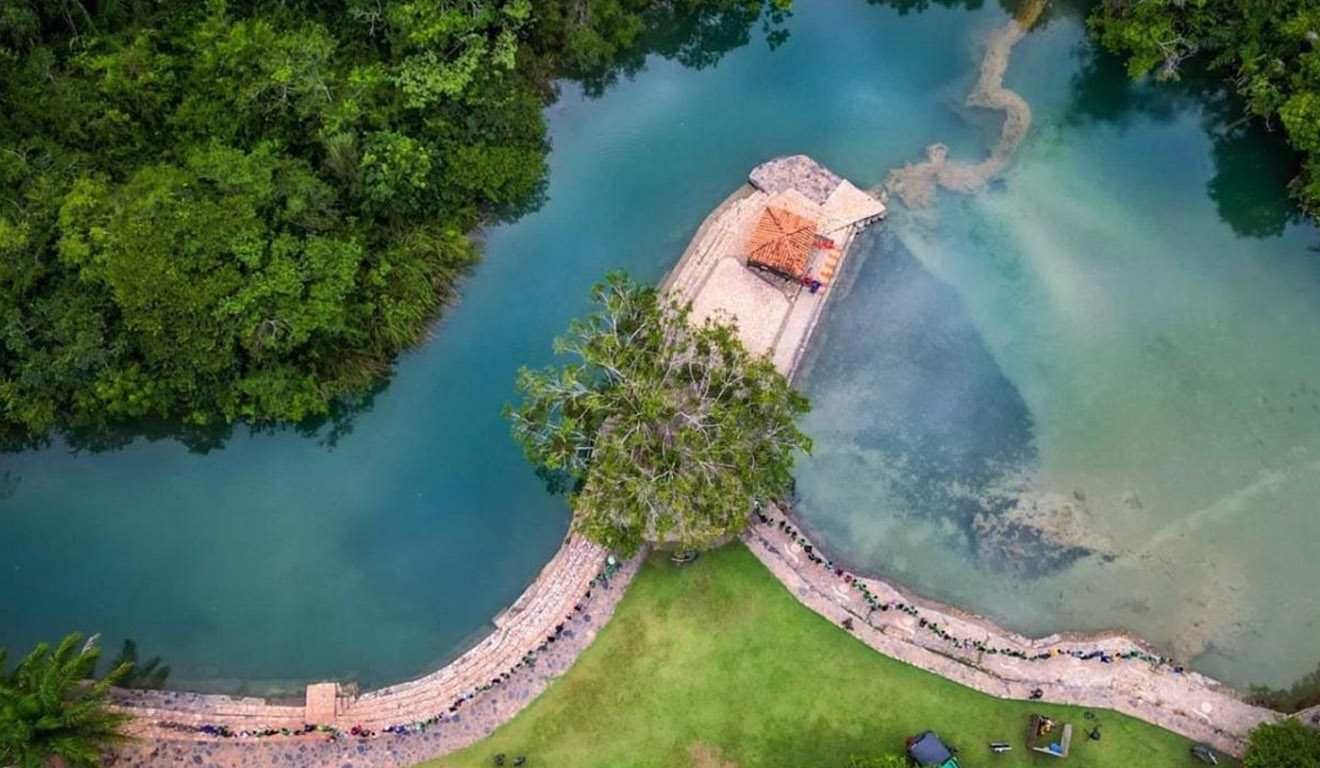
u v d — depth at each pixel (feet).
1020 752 143.23
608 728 144.46
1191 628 153.48
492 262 179.73
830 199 179.42
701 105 194.90
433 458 167.02
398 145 163.63
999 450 163.53
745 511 140.87
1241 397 166.91
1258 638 152.56
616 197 185.68
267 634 155.33
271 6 174.19
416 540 161.48
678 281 174.60
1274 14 171.32
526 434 148.46
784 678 147.02
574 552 154.92
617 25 187.83
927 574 156.76
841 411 166.30
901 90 193.47
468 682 147.74
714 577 152.25
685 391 148.25
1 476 165.78
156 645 154.71
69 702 134.72
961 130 188.85
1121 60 192.34
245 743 144.36
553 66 190.49
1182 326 172.35
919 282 175.22
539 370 171.12
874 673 147.23
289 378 160.97
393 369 171.63
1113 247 178.60
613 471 137.90
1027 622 154.10
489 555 160.04
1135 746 143.33
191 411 164.76
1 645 155.22
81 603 157.79
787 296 170.71
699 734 144.15
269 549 161.17
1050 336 171.42
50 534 161.99
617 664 147.64
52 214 153.38
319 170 166.30
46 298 154.71
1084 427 164.96
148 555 160.76
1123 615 154.40
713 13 199.52
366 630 155.33
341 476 165.99
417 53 171.01
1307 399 166.50
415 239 170.81
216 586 158.81
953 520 159.63
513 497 163.84
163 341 153.07
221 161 156.76
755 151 188.96
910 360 169.48
